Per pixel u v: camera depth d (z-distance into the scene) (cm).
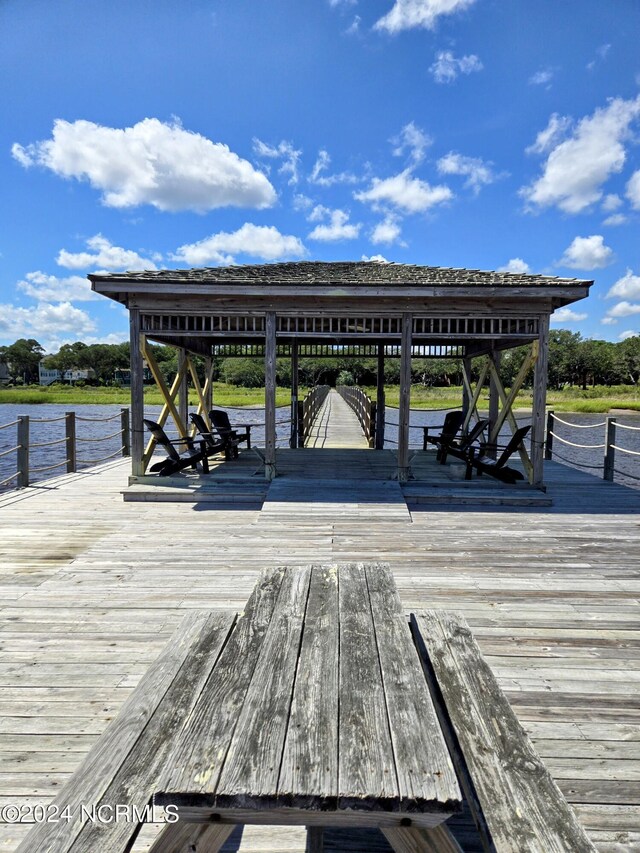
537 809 116
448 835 114
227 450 833
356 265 874
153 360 673
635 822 174
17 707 230
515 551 436
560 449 1410
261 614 188
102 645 283
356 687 141
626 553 433
